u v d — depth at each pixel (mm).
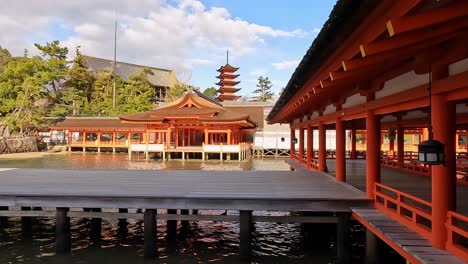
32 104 46562
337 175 10180
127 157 37750
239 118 34250
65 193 8133
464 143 24125
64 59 55000
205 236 9734
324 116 11469
